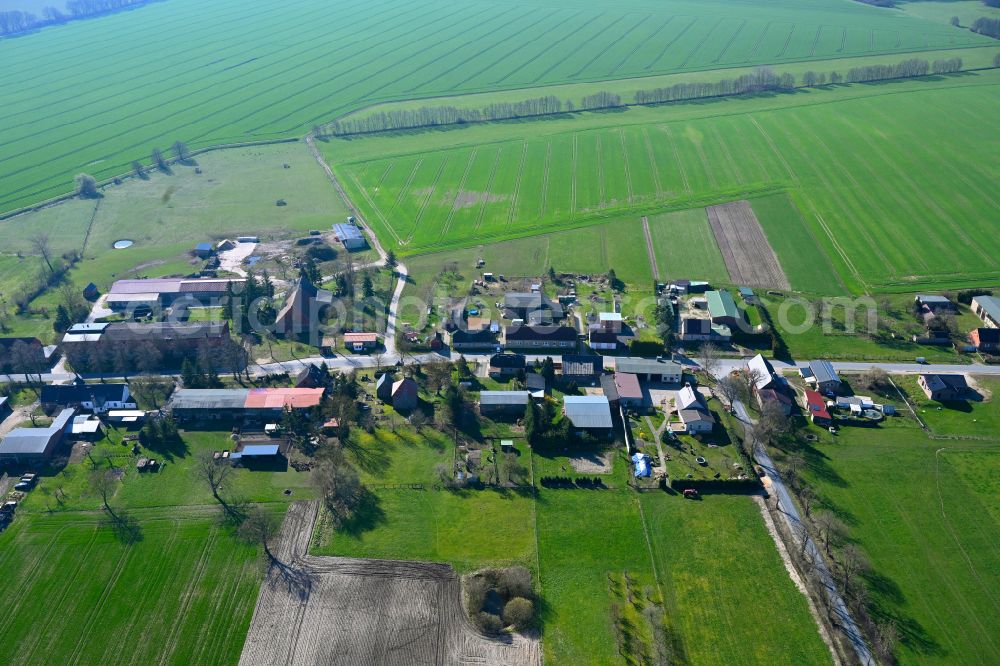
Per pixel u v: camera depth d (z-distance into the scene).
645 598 111.25
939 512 125.25
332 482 130.62
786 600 110.38
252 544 121.69
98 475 135.12
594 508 128.50
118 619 109.31
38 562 118.81
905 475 133.62
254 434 148.88
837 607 109.00
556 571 116.31
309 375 162.62
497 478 135.75
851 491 130.50
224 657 103.62
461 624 108.19
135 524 126.00
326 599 112.00
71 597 112.88
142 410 156.25
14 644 105.88
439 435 147.75
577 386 162.12
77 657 103.94
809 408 150.75
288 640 105.88
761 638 104.88
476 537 122.94
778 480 134.00
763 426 142.25
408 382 155.62
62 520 127.00
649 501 129.75
